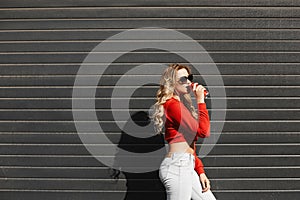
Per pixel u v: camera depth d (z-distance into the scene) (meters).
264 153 4.16
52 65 4.22
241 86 4.18
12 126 4.23
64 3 4.21
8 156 4.23
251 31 4.17
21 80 4.23
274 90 4.17
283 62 4.17
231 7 4.17
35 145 4.22
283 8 4.16
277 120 4.17
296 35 4.16
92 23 4.21
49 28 4.22
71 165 4.21
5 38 4.22
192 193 3.56
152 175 4.20
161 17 4.19
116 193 4.20
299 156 4.15
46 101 4.23
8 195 4.21
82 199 4.21
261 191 4.15
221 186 4.16
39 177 4.21
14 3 4.21
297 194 4.14
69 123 4.22
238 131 4.18
